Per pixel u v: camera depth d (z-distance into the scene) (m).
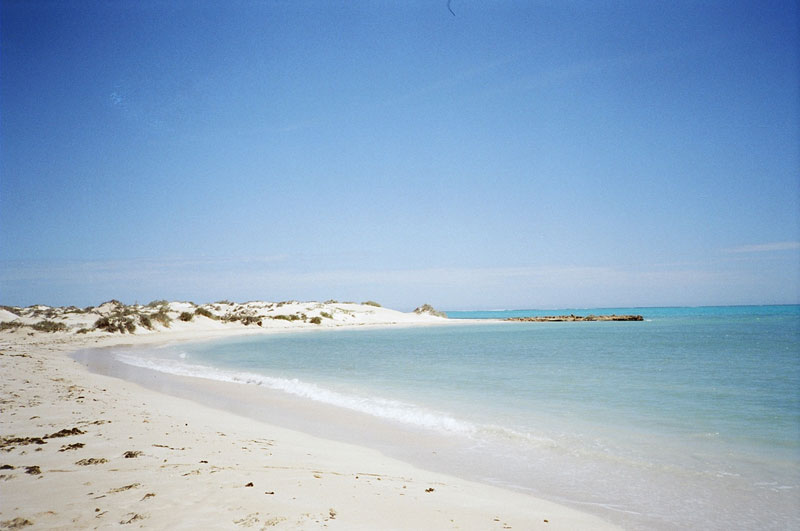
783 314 135.50
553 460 9.30
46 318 56.88
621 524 6.24
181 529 4.94
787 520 6.46
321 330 76.44
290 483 6.84
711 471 8.55
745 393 16.39
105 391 16.05
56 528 4.84
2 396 13.43
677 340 43.94
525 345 42.19
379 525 5.51
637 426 11.95
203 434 10.23
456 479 8.11
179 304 84.75
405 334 65.25
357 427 12.30
